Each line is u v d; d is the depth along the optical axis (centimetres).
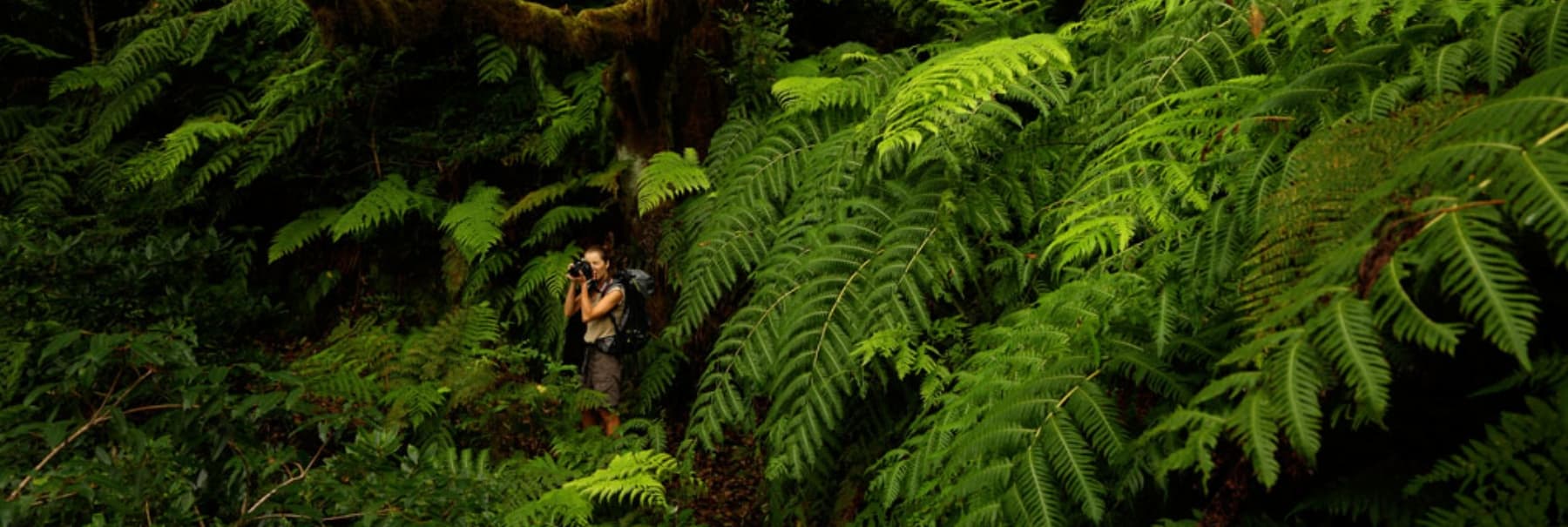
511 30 379
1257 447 128
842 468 350
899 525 272
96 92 589
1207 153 222
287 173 547
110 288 262
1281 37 255
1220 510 185
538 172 546
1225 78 270
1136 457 185
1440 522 142
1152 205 230
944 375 278
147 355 207
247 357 274
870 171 330
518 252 523
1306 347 130
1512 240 132
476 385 379
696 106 463
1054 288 287
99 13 631
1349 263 128
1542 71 131
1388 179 133
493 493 236
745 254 382
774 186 392
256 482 204
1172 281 209
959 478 216
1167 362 197
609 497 345
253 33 585
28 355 221
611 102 466
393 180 532
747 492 405
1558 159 111
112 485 174
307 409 223
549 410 413
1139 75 293
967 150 312
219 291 301
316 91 536
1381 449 173
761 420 410
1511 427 138
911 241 313
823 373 308
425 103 573
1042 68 320
